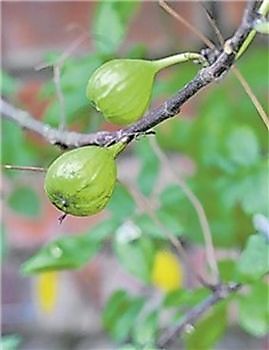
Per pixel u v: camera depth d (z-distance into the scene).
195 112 0.79
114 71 0.40
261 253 0.54
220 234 0.64
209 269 0.59
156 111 0.38
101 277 0.83
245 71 0.68
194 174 0.65
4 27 0.84
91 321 0.83
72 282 0.83
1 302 0.84
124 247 0.60
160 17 0.80
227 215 0.64
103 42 0.61
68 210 0.38
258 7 0.38
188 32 0.79
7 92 0.69
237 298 0.56
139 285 0.82
